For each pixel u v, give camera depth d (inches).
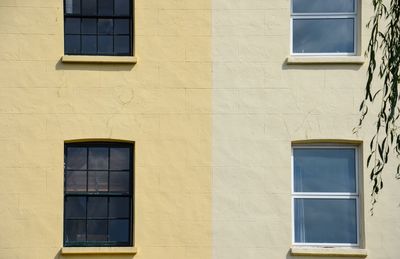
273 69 917.2
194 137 906.7
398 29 711.1
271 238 896.3
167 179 901.8
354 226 912.9
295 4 941.2
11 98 906.1
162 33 920.9
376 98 912.9
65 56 909.8
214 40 920.3
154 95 912.3
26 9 918.4
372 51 709.9
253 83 915.4
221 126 908.6
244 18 923.4
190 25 922.1
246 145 907.4
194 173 902.4
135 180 901.2
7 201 892.6
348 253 892.6
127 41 930.7
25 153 900.6
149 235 893.8
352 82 916.0
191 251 893.2
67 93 909.8
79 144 912.3
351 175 917.8
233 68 917.2
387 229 898.7
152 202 898.1
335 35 936.3
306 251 892.0
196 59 917.2
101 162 912.9
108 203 910.4
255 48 920.3
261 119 910.4
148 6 923.4
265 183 903.1
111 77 912.9
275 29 922.7
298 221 913.5
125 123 907.4
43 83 909.8
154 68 916.0
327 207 915.4
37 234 891.4
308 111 912.3
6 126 901.8
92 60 912.3
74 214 907.4
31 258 887.7
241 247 894.4
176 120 908.6
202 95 912.9
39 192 896.3
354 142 912.9
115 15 932.0
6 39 913.5
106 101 910.4
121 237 907.4
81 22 930.7
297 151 920.9
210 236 895.7
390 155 903.1
